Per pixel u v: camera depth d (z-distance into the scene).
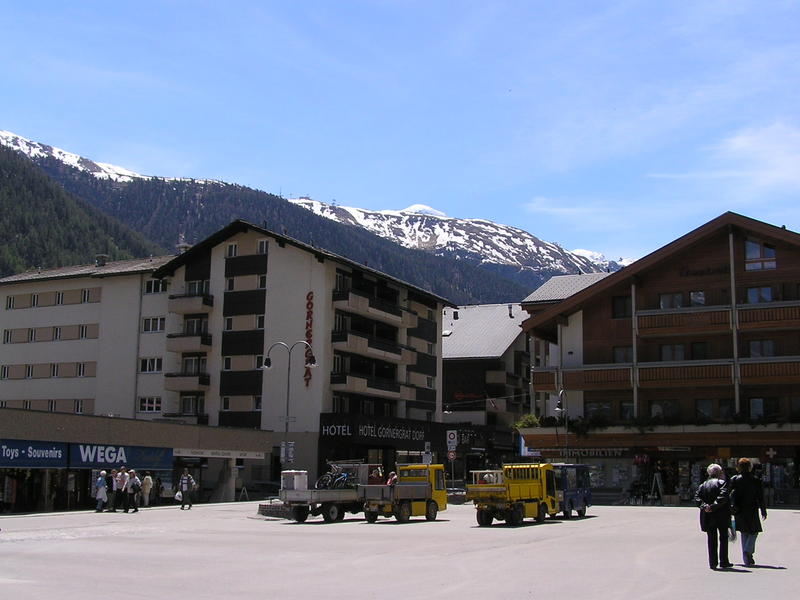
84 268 80.56
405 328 79.31
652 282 59.00
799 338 55.38
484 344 92.81
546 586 15.62
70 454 44.75
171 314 72.19
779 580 16.06
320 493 36.62
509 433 91.75
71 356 75.50
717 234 57.72
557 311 59.66
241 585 15.95
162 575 17.53
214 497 56.81
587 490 39.91
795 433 52.94
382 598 14.27
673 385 56.22
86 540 27.09
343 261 68.81
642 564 19.09
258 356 69.19
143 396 72.25
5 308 79.00
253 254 70.44
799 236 54.75
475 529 31.61
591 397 59.59
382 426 69.88
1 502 42.56
